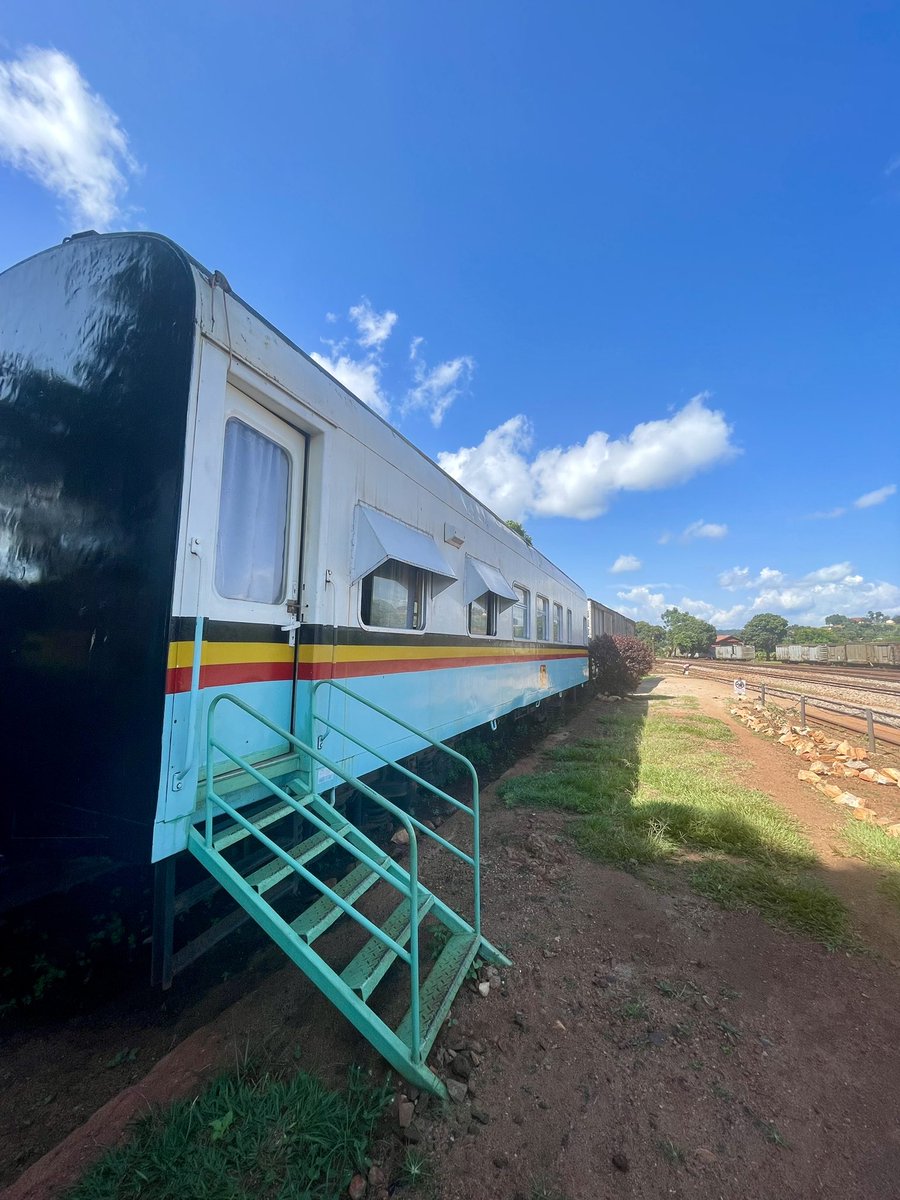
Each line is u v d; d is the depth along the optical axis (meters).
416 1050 2.16
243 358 2.80
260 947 3.27
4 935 3.24
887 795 6.56
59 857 2.58
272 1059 2.32
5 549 2.93
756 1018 2.72
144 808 2.31
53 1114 2.23
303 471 3.40
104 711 2.46
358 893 2.80
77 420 2.75
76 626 2.58
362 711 3.83
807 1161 1.98
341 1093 2.16
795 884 4.04
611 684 18.28
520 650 8.58
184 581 2.42
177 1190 1.74
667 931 3.49
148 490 2.48
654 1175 1.91
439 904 3.14
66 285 2.98
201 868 3.15
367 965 2.55
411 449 4.74
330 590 3.43
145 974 3.04
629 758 8.05
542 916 3.61
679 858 4.60
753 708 14.65
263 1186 1.78
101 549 2.56
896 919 3.71
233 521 2.87
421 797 5.82
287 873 2.62
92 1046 2.61
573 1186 1.86
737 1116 2.16
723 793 6.20
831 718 13.34
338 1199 1.77
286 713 3.21
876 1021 2.74
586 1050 2.47
